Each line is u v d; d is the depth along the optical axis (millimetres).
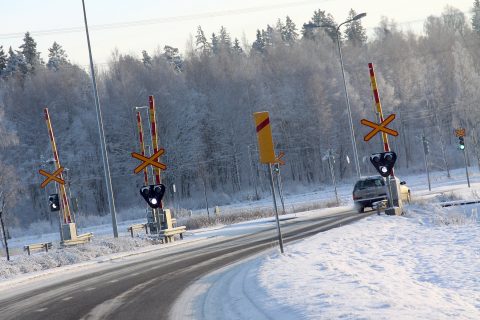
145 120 105562
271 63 124438
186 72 123062
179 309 13148
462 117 94438
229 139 107938
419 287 13281
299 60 120500
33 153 110625
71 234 37031
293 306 11406
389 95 114125
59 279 21625
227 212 57000
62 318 13352
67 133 112812
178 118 106688
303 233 30016
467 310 10484
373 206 40344
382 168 32312
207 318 11867
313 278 14484
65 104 118000
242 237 32500
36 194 108438
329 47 138500
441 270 16328
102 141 36406
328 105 109375
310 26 54906
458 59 96812
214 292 14898
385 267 16766
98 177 107875
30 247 37094
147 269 21812
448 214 30250
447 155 103750
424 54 135250
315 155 111625
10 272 24234
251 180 108875
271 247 24984
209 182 107375
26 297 17484
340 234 25234
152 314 12867
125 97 106250
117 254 29094
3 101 119562
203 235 37062
